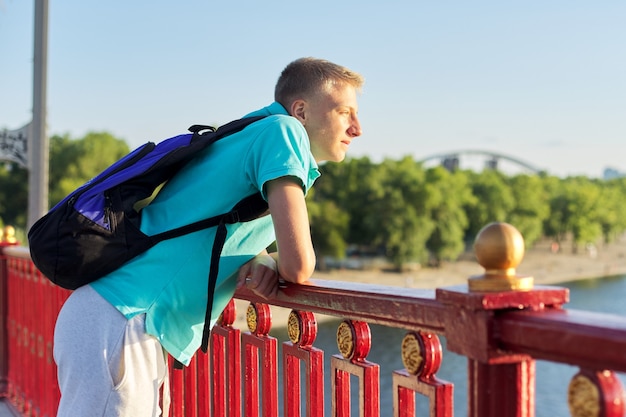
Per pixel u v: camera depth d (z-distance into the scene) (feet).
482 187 342.03
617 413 3.86
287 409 7.49
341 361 6.51
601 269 385.29
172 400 10.05
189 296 6.86
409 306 5.25
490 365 4.56
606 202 446.60
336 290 6.27
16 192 265.54
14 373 17.85
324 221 261.65
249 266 7.10
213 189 6.78
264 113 7.41
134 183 6.86
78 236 6.49
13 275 17.89
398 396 5.74
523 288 4.49
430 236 290.15
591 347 3.83
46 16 28.78
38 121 29.22
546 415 99.19
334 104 7.30
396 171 287.07
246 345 8.32
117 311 6.69
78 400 6.66
